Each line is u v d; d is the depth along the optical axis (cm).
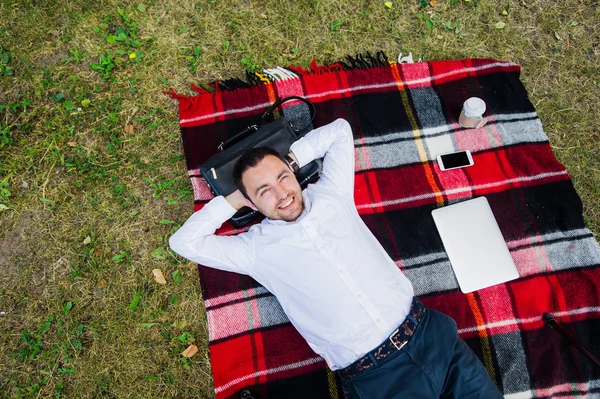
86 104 263
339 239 204
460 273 243
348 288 200
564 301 242
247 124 264
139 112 267
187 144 259
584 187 268
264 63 277
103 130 262
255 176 200
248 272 213
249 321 239
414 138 266
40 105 264
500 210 255
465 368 199
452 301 242
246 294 242
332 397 231
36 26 272
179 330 242
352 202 218
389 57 285
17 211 250
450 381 201
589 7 291
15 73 267
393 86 273
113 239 250
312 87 270
